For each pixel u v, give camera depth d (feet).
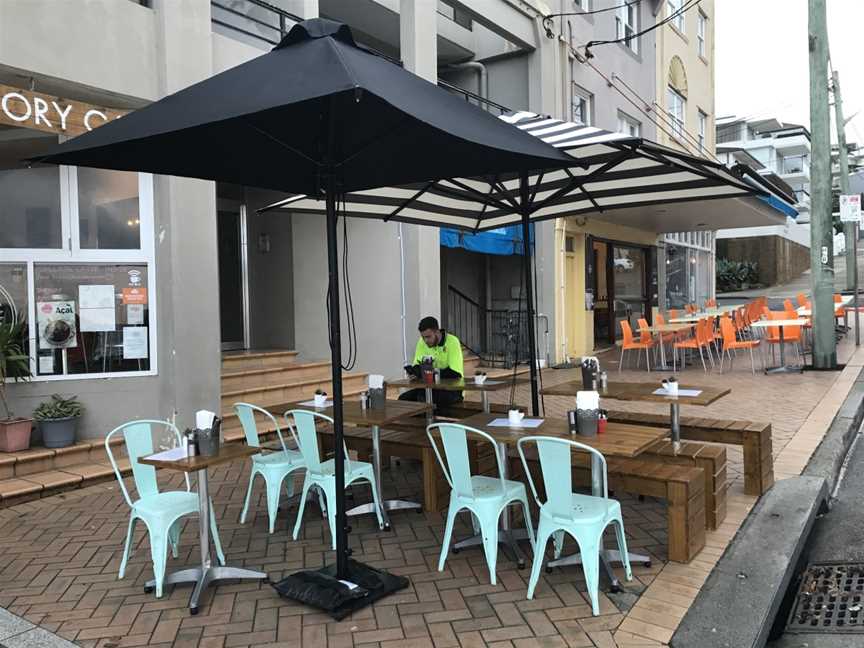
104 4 19.66
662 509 16.08
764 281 117.08
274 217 32.58
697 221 47.06
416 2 30.37
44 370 20.66
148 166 11.81
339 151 12.76
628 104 49.85
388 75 9.79
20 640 10.55
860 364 37.47
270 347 32.86
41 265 20.76
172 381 21.49
